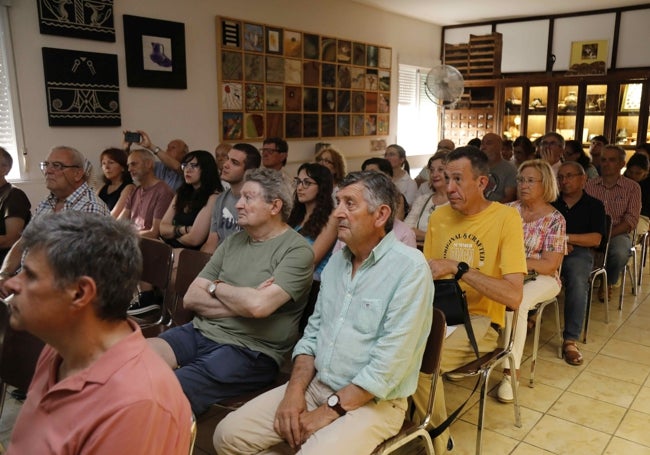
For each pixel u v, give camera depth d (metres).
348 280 1.56
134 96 4.20
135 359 0.82
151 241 2.34
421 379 1.80
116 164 3.75
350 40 6.10
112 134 4.11
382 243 1.51
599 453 2.03
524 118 6.89
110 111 4.04
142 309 2.52
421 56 7.44
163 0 4.27
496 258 2.04
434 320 1.54
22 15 3.54
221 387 1.72
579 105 6.53
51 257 0.79
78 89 3.85
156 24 4.23
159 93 4.36
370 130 6.61
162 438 0.81
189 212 3.09
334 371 1.51
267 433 1.49
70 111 3.82
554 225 2.60
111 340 0.85
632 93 6.23
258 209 1.84
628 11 6.34
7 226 2.85
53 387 0.82
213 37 4.69
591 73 6.52
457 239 2.12
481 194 2.09
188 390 1.65
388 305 1.45
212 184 3.09
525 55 7.15
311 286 1.92
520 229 2.01
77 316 0.82
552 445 2.08
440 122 7.81
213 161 3.12
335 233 2.47
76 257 0.79
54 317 0.81
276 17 5.20
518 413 2.20
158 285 2.29
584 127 6.61
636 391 2.51
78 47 3.83
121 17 4.03
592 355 2.90
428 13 6.84
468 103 7.34
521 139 5.04
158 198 3.44
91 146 4.00
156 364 0.85
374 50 6.48
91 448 0.77
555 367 2.76
